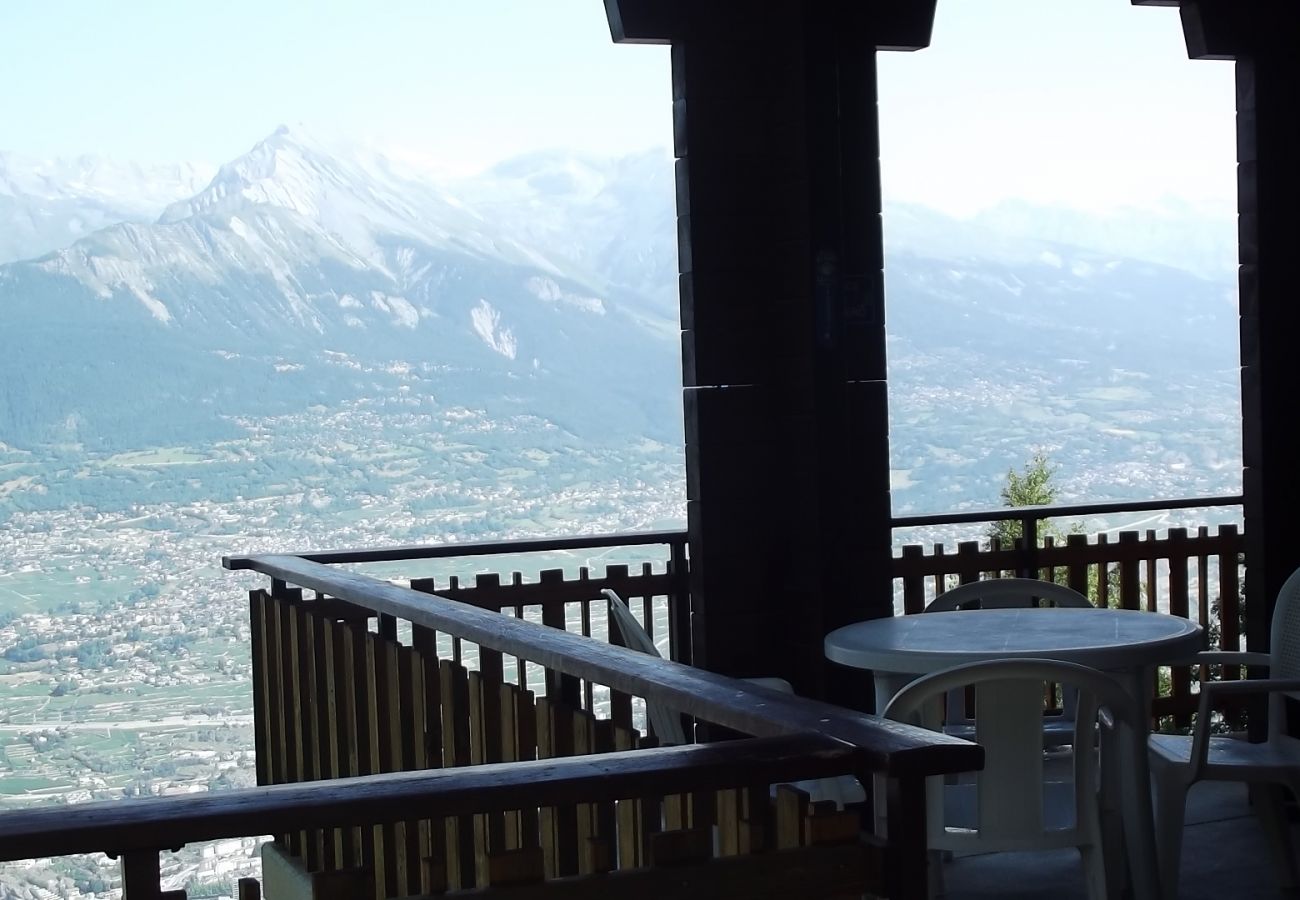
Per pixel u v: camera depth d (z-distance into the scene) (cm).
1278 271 482
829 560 447
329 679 418
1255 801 401
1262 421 485
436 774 163
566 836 236
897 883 171
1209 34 475
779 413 455
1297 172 485
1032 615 416
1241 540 610
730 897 171
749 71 450
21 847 146
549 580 513
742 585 454
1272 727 397
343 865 390
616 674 222
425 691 336
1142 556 595
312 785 160
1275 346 484
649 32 440
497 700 296
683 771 166
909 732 178
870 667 363
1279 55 482
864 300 450
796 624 454
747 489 454
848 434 448
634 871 169
